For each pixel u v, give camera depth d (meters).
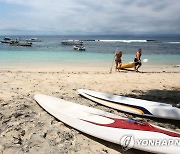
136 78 11.50
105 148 4.59
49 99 6.83
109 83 10.16
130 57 24.88
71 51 31.88
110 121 5.18
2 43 51.62
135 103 6.84
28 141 4.63
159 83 10.47
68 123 5.45
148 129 4.76
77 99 7.56
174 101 7.81
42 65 16.91
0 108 6.18
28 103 6.76
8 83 9.26
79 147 4.55
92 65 17.72
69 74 12.09
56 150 4.37
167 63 20.50
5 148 4.33
